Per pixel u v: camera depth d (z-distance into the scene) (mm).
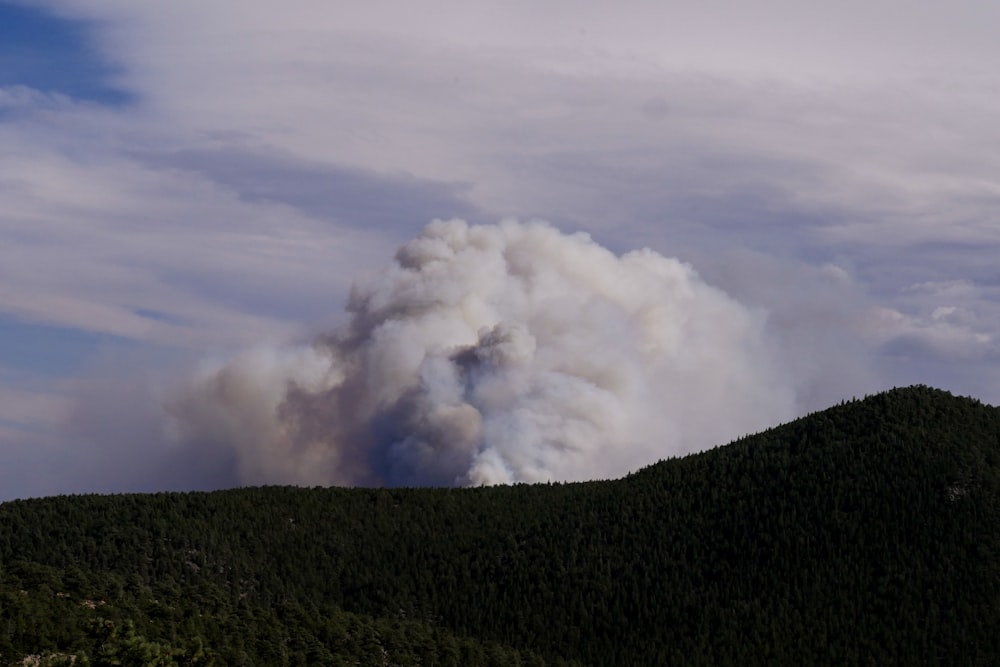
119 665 185125
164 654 191250
